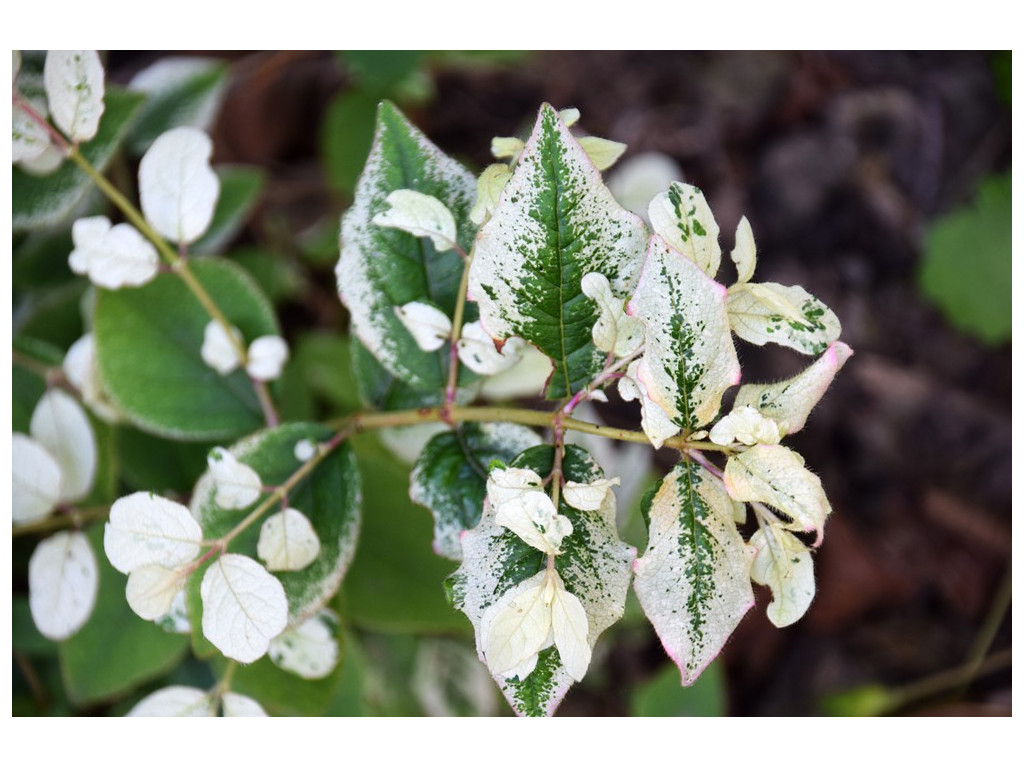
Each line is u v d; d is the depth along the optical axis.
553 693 0.16
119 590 0.25
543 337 0.17
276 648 0.22
